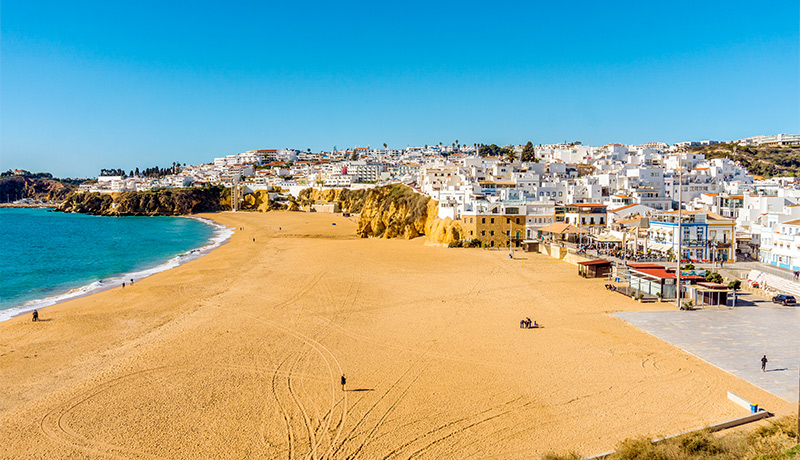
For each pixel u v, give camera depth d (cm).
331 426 2966
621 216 10306
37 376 3738
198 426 2972
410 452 2681
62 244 13088
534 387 3459
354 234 14988
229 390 3459
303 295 6269
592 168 16725
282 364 3938
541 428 2900
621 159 19062
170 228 18275
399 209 13612
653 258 7844
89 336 4691
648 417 2994
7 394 3434
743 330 4584
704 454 2423
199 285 6975
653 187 12675
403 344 4397
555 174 15262
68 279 8000
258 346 4353
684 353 4012
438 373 3738
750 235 8225
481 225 10519
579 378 3591
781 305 5488
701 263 7531
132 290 6738
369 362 3978
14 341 4575
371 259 9219
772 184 12344
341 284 6925
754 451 2402
